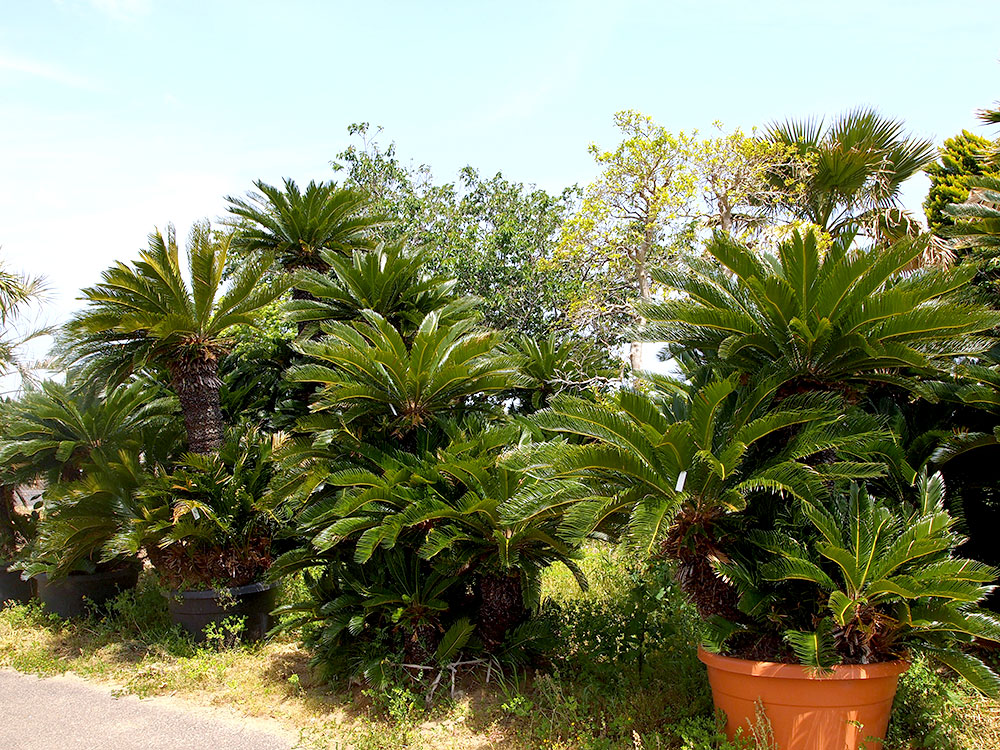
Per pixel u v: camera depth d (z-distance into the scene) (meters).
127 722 6.14
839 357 4.92
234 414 10.95
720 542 4.89
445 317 8.60
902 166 14.49
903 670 4.41
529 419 6.86
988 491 6.60
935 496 4.71
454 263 17.28
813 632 4.33
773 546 4.57
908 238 4.93
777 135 15.26
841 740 4.27
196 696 6.72
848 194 14.64
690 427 4.68
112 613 9.67
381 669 5.99
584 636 6.38
